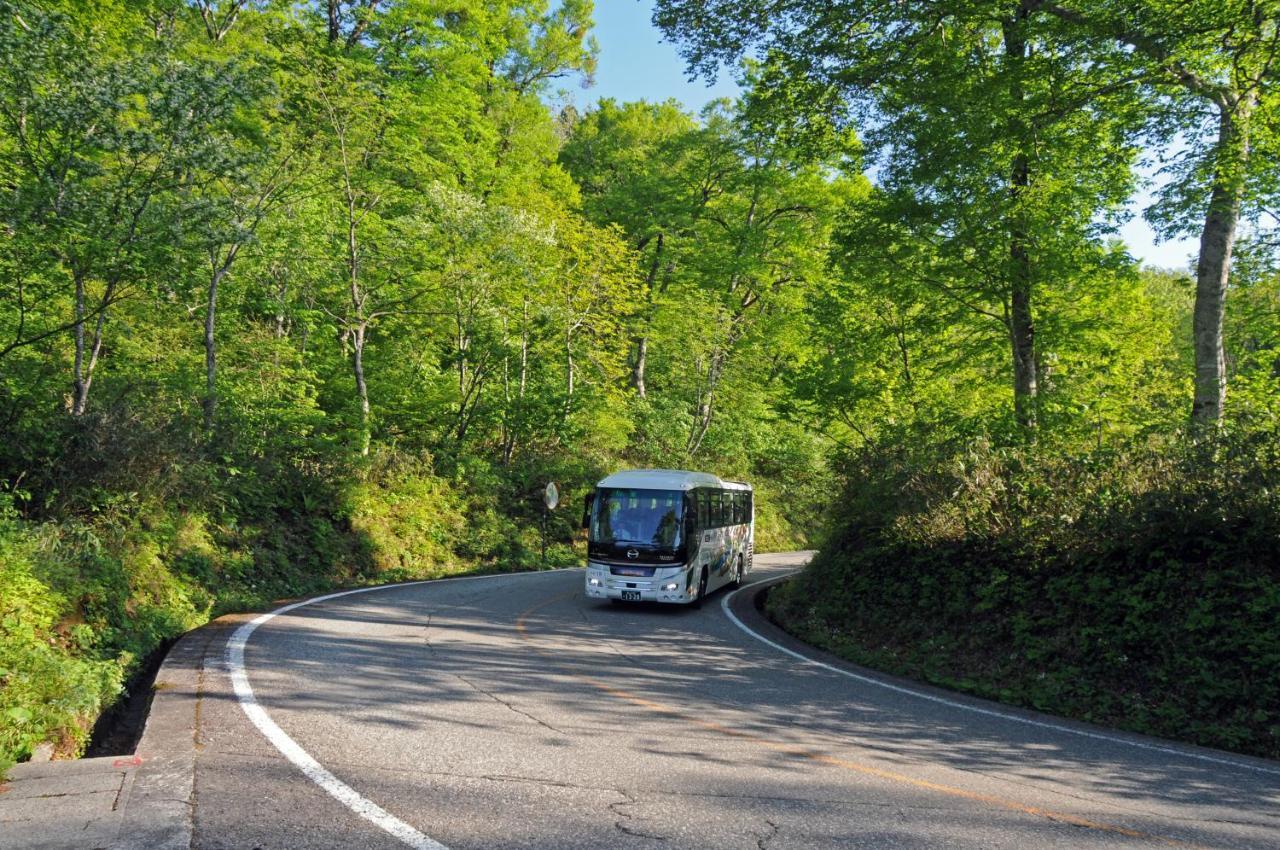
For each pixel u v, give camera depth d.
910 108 14.10
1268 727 7.09
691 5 14.32
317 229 22.77
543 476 28.95
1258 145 11.88
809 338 20.14
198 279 15.23
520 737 5.96
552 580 19.55
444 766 5.17
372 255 24.30
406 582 17.77
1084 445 13.05
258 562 15.39
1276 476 8.43
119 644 8.95
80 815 4.12
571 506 28.53
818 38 13.95
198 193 14.26
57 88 12.05
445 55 27.39
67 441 11.87
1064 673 8.70
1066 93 12.30
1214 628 8.03
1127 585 9.10
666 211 37.56
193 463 14.75
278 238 21.14
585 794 4.77
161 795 4.44
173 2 21.19
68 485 11.52
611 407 32.62
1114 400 15.62
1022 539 10.40
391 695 7.04
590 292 29.70
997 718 7.54
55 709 5.96
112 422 12.71
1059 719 7.69
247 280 22.00
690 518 15.20
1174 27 10.71
